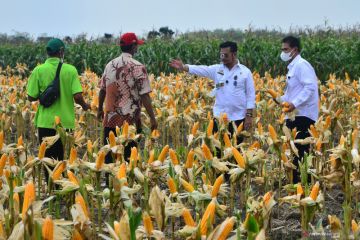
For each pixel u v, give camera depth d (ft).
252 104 26.55
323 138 21.16
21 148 18.97
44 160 16.97
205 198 13.14
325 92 40.60
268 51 72.38
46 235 9.81
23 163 18.84
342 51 70.54
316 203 14.29
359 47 70.44
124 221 10.34
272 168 24.75
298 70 24.97
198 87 41.11
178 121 33.42
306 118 25.12
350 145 17.98
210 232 10.50
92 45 84.02
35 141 36.60
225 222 10.07
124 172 13.55
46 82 23.58
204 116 32.09
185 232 10.98
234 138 20.29
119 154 18.34
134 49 24.25
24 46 88.84
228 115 26.43
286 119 26.16
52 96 23.32
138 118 24.35
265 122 37.55
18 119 35.40
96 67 80.07
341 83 43.34
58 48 23.85
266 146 31.96
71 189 13.74
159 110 33.06
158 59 74.38
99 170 15.21
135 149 15.71
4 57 88.17
